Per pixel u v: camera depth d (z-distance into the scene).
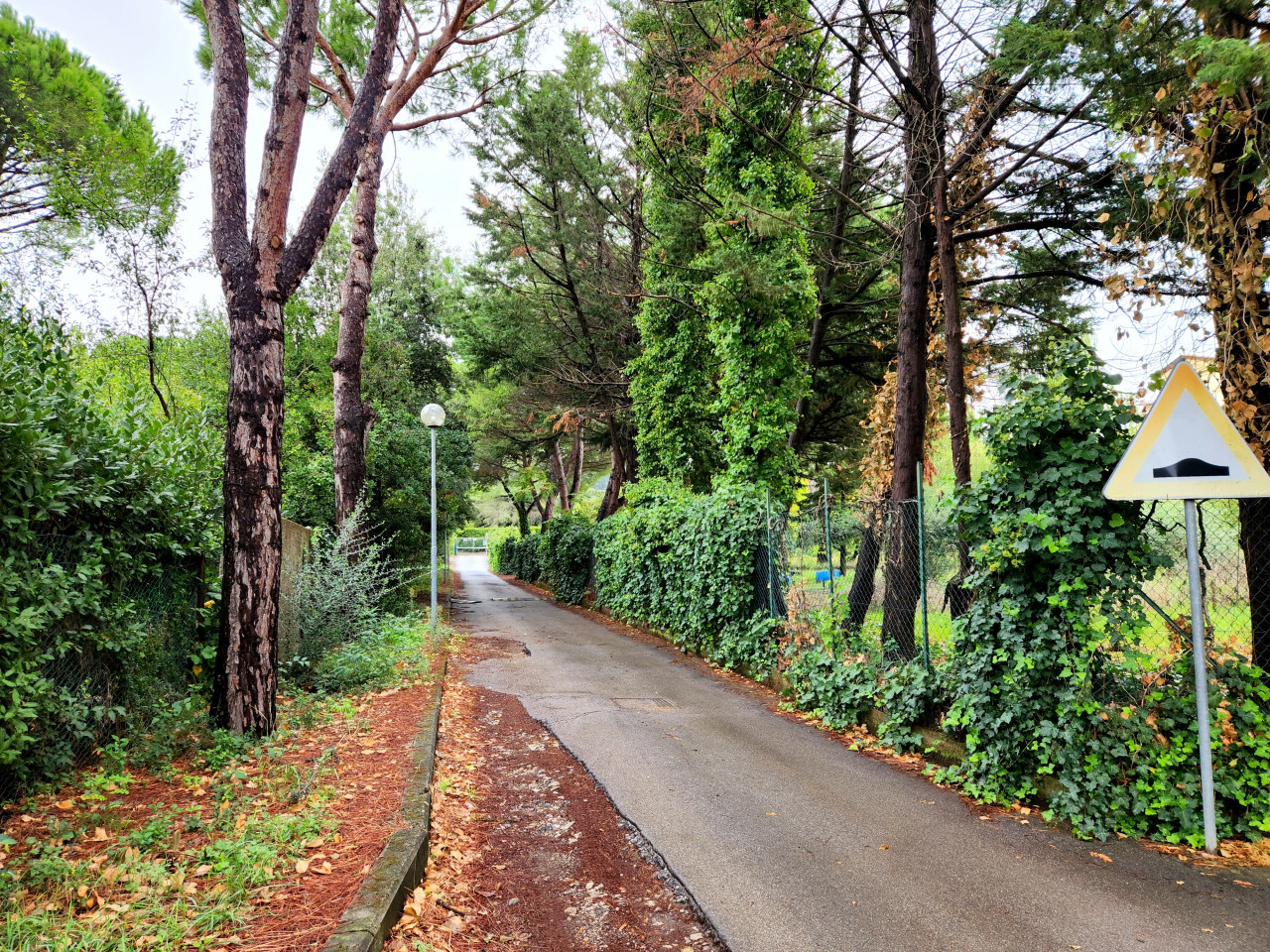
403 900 3.61
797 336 12.63
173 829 4.11
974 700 5.52
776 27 8.61
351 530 11.04
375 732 6.66
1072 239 10.02
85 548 5.17
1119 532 5.00
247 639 6.15
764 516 10.34
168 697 6.01
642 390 18.20
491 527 86.94
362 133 7.02
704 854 4.50
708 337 13.85
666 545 14.11
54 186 10.09
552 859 4.63
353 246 13.86
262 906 3.30
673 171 15.05
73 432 5.21
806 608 8.76
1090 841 4.64
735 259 10.96
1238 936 3.46
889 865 4.30
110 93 14.16
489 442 32.16
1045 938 3.46
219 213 6.34
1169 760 4.70
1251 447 5.20
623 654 12.55
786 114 12.21
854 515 9.53
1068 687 5.07
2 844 3.46
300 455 16.89
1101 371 5.38
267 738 6.04
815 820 5.03
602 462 41.78
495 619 18.89
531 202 20.05
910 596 7.97
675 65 11.26
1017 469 5.47
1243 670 4.83
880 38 8.07
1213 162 5.11
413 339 22.67
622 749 6.81
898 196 9.45
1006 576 5.43
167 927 2.92
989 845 4.58
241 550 6.18
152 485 6.06
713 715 8.09
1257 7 4.68
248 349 6.27
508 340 21.03
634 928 3.76
